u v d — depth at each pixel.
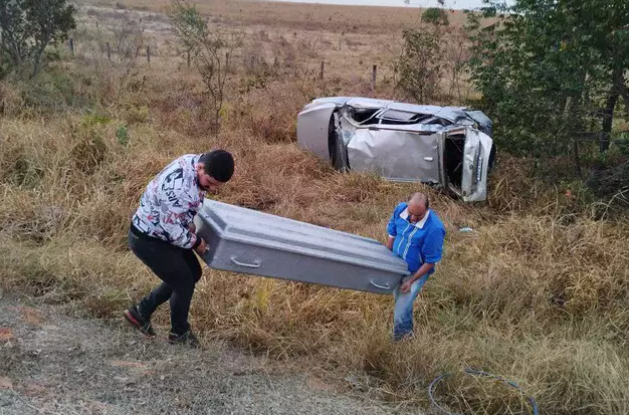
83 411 3.03
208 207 3.70
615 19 7.42
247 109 11.55
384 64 21.50
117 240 5.91
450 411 3.71
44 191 6.65
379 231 6.55
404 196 8.02
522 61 9.14
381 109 9.12
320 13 73.31
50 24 13.97
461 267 5.95
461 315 5.09
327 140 9.14
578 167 8.45
